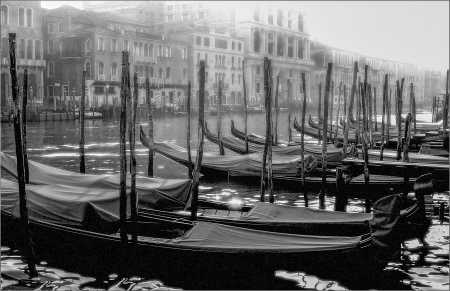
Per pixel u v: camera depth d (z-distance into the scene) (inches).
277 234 379.6
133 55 2395.4
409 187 635.5
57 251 420.2
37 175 536.1
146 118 2285.9
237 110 2878.9
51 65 2326.5
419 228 441.7
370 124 935.7
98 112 2130.9
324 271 375.9
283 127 2064.5
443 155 850.1
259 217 444.1
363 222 418.6
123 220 393.1
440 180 615.8
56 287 370.9
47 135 1539.1
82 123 648.4
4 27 2066.9
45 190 435.2
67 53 2288.4
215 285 371.6
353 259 358.3
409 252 442.0
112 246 396.5
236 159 746.8
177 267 382.3
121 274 392.5
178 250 373.7
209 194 708.7
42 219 421.7
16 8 2111.2
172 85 2615.7
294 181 697.0
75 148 1230.3
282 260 362.0
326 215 438.3
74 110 2041.1
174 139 1494.8
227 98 3026.6
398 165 633.0
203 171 781.3
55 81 2313.0
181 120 2283.5
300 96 3750.0
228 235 379.9
